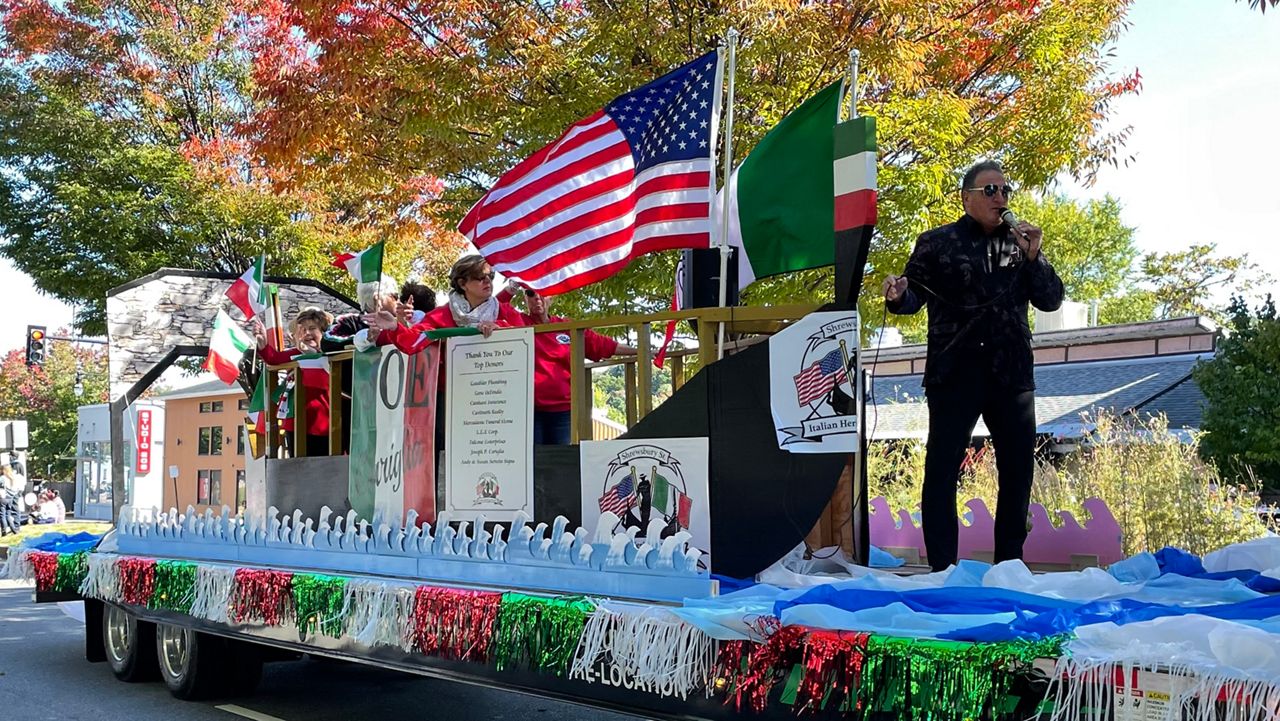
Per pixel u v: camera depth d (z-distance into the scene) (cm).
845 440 404
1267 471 1167
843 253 419
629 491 456
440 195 1166
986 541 543
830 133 472
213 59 2195
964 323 452
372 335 568
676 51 949
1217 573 408
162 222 2133
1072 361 2486
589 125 568
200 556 674
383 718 662
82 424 3098
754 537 417
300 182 1145
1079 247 4291
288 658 720
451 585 473
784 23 916
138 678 759
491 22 1009
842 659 313
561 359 567
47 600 831
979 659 286
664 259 974
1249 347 1177
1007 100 1111
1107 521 499
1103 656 267
